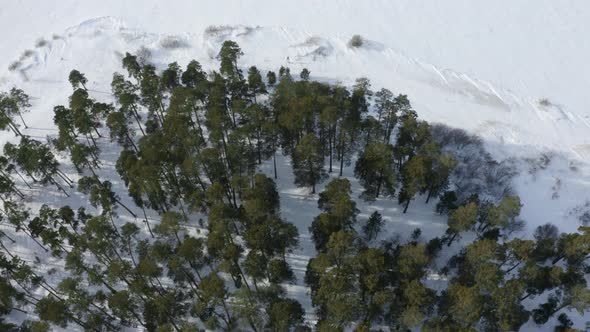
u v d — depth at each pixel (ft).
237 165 223.51
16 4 456.86
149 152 204.03
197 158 207.51
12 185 235.40
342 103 234.58
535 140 280.10
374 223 209.15
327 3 433.89
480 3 424.46
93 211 240.73
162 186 228.22
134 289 175.42
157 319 181.98
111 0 454.81
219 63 351.25
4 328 183.11
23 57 374.43
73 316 187.01
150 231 225.76
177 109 238.89
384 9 422.82
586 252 183.11
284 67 342.03
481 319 170.40
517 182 249.55
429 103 313.94
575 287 170.71
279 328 165.07
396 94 320.70
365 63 350.84
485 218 210.59
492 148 271.49
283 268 186.19
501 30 391.86
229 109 267.59
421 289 163.12
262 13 426.10
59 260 222.48
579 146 278.67
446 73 344.49
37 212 240.94
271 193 215.92
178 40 379.14
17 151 231.91
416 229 219.82
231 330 183.93
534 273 174.29
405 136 228.02
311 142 205.05
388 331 182.91
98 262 217.77
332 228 187.11
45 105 320.70
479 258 175.73
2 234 227.20
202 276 206.69
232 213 199.41
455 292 165.48
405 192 218.79
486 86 332.80
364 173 226.79
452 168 227.40
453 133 276.82
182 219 219.20
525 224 228.02
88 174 256.93
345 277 168.76
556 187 247.50
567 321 187.11
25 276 187.83
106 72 349.82
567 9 410.11
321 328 159.84
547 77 343.46
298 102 220.02
